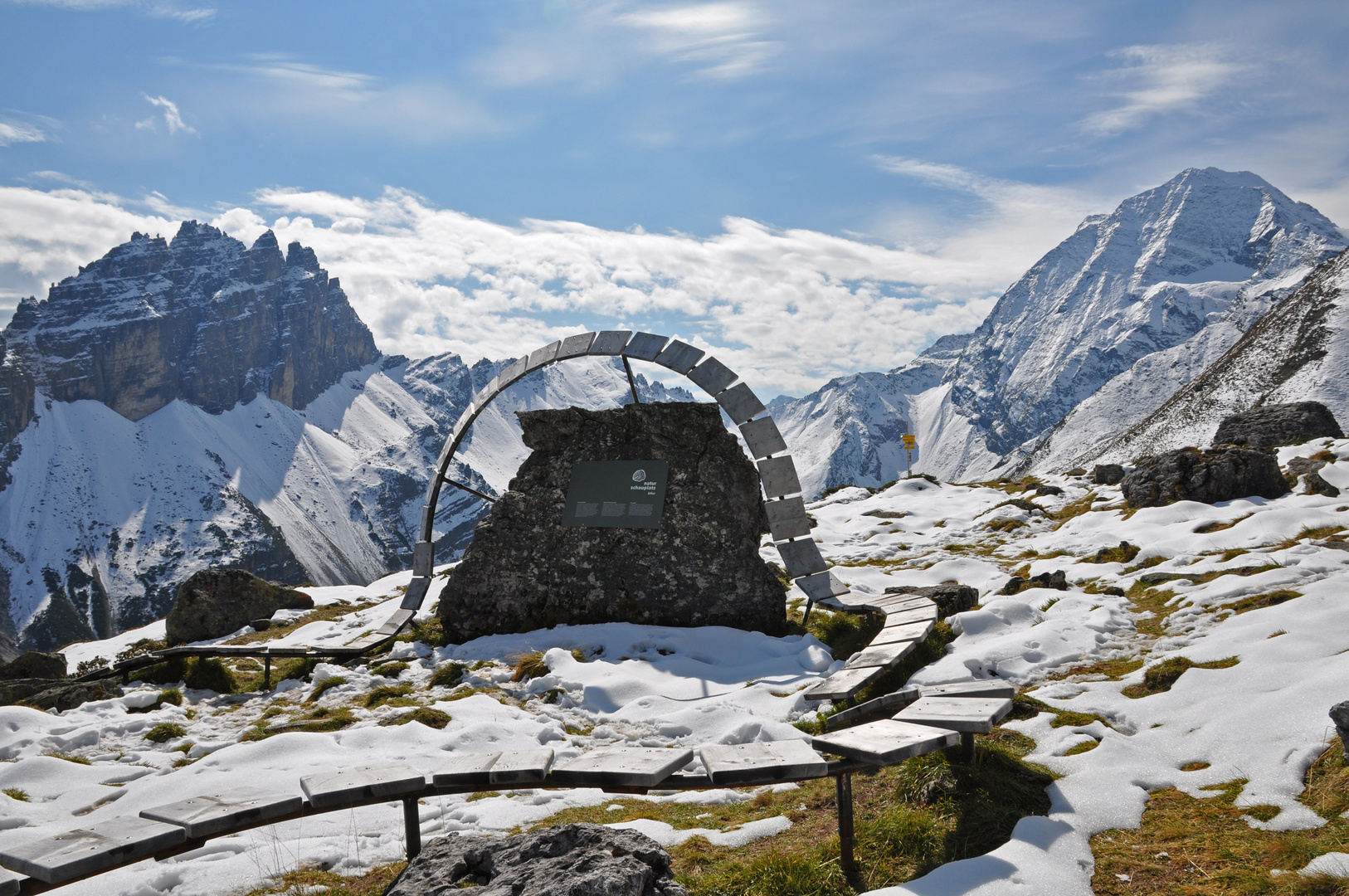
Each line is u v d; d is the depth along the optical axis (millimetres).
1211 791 5148
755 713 8680
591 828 4008
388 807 6312
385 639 13781
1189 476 18438
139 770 8047
